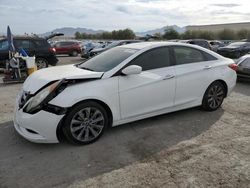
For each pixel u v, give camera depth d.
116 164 3.54
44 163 3.57
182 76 4.96
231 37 61.50
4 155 3.78
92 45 25.61
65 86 3.89
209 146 4.04
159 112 4.82
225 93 5.78
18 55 9.96
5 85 9.02
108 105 4.18
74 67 4.84
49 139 3.83
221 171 3.34
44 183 3.14
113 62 4.51
